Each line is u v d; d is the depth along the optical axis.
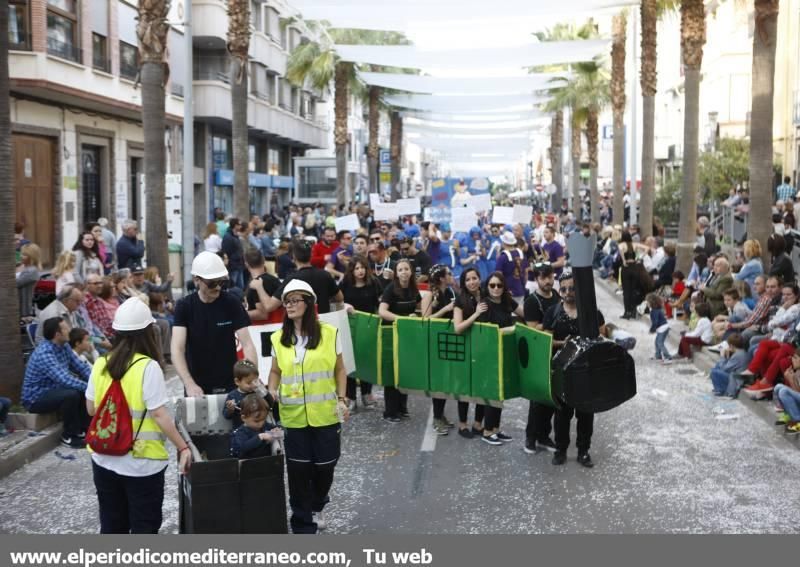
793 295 12.03
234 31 22.89
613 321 20.30
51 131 25.97
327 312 10.16
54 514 7.77
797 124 33.03
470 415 11.59
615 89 33.50
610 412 11.48
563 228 38.50
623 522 7.38
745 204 27.48
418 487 8.42
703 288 16.31
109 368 5.71
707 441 9.98
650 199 28.55
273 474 5.94
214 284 7.16
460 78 34.41
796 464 9.05
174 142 36.06
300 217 33.88
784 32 34.31
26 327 12.73
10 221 10.92
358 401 12.33
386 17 21.83
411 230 27.28
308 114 57.56
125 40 29.28
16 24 23.14
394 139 54.84
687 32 22.00
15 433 9.98
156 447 5.76
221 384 7.30
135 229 17.08
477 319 9.89
